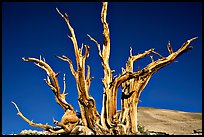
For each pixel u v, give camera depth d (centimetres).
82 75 1388
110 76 1434
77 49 1413
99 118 1394
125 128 1344
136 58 1479
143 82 1441
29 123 1378
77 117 1398
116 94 1408
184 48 1420
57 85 1429
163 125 2191
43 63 1451
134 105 1429
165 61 1420
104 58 1445
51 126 1388
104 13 1484
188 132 1880
